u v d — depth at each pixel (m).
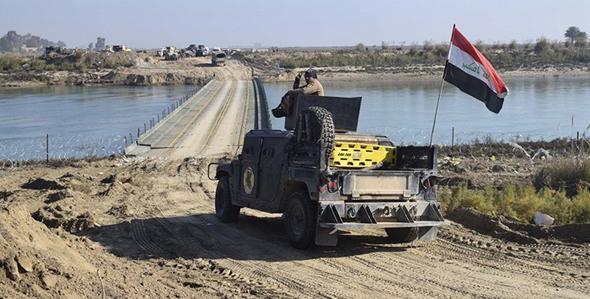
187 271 9.87
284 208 11.70
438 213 10.98
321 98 11.49
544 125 41.56
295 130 11.20
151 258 10.74
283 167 11.46
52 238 9.26
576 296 8.40
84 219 13.06
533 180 18.20
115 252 11.09
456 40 13.23
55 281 7.54
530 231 12.06
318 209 10.37
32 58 144.38
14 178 21.39
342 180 10.44
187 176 21.59
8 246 7.61
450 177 19.44
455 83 13.41
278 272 9.77
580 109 52.41
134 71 112.88
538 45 153.00
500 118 46.28
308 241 10.78
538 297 8.39
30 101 70.81
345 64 137.00
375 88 86.50
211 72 111.56
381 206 10.60
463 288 8.83
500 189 17.61
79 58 130.50
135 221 13.88
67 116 52.53
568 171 17.70
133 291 8.18
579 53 143.50
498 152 27.30
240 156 13.15
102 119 49.62
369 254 10.81
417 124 42.50
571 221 13.23
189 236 12.43
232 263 10.34
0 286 6.98
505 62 138.62
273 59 153.50
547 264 10.03
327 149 10.40
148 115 52.44
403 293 8.65
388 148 11.38
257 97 63.47
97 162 25.69
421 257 10.59
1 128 44.09
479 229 12.49
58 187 17.91
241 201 13.04
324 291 8.77
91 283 8.01
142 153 28.52
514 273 9.55
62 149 32.66
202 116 46.31
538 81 100.12
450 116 48.16
